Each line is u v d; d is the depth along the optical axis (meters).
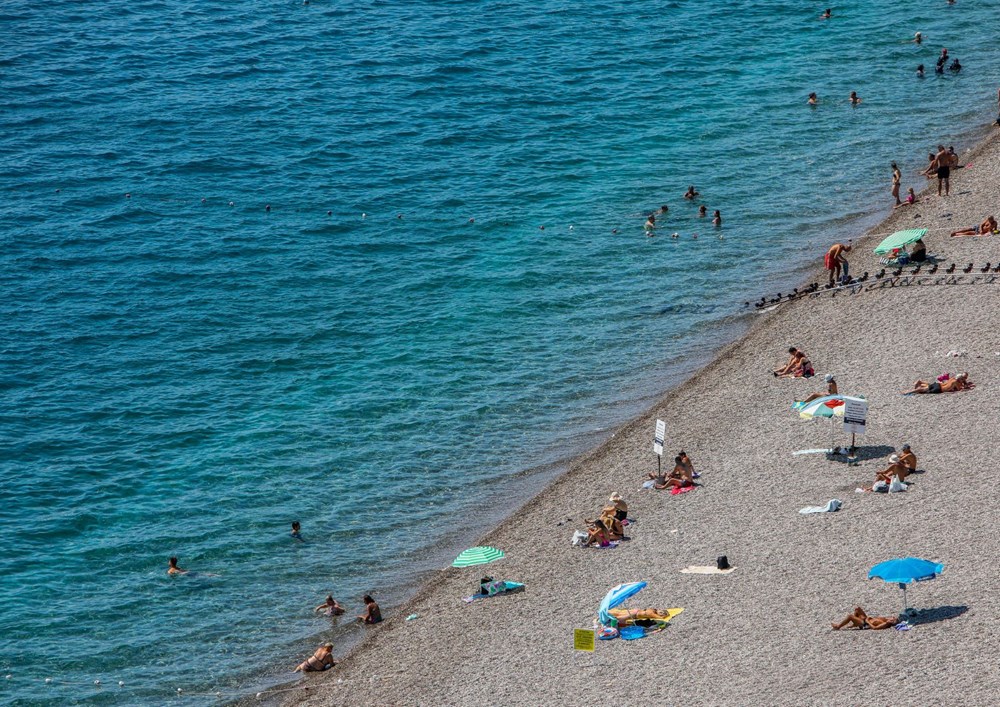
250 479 85.31
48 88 154.00
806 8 183.62
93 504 82.50
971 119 141.62
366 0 189.00
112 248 118.06
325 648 67.81
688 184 130.62
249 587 74.88
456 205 127.12
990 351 87.75
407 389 95.94
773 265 112.44
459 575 74.81
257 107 150.12
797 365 91.44
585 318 105.69
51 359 99.94
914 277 102.44
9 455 87.44
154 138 141.50
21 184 130.00
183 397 95.06
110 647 69.62
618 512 76.00
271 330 104.88
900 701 51.81
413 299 109.75
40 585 74.56
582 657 62.34
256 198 128.62
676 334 102.00
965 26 173.62
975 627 56.06
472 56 166.00
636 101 152.50
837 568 65.00
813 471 77.06
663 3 186.38
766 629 60.62
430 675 64.62
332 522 80.81
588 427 90.12
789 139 140.38
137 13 181.62
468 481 84.69
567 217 124.38
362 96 153.75
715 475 79.75
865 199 124.19
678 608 64.69
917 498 70.69
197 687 66.56
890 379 86.81
